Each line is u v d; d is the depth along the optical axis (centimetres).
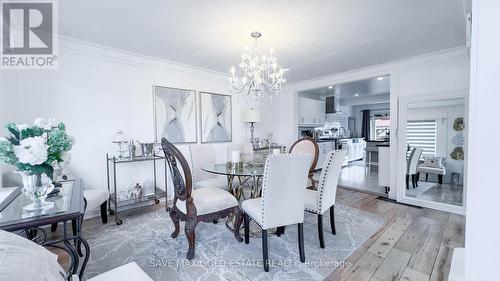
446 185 323
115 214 265
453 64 305
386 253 202
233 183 279
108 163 293
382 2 192
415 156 344
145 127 334
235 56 326
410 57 333
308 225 264
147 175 339
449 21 227
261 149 444
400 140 353
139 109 328
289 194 180
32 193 135
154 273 175
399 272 175
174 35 256
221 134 425
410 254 200
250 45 283
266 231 177
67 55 269
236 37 261
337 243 220
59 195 156
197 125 391
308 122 643
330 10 204
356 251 205
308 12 207
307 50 302
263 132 506
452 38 268
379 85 544
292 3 192
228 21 223
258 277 170
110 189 305
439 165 326
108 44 283
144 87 332
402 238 230
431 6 199
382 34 255
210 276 171
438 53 312
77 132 278
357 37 262
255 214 189
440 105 322
